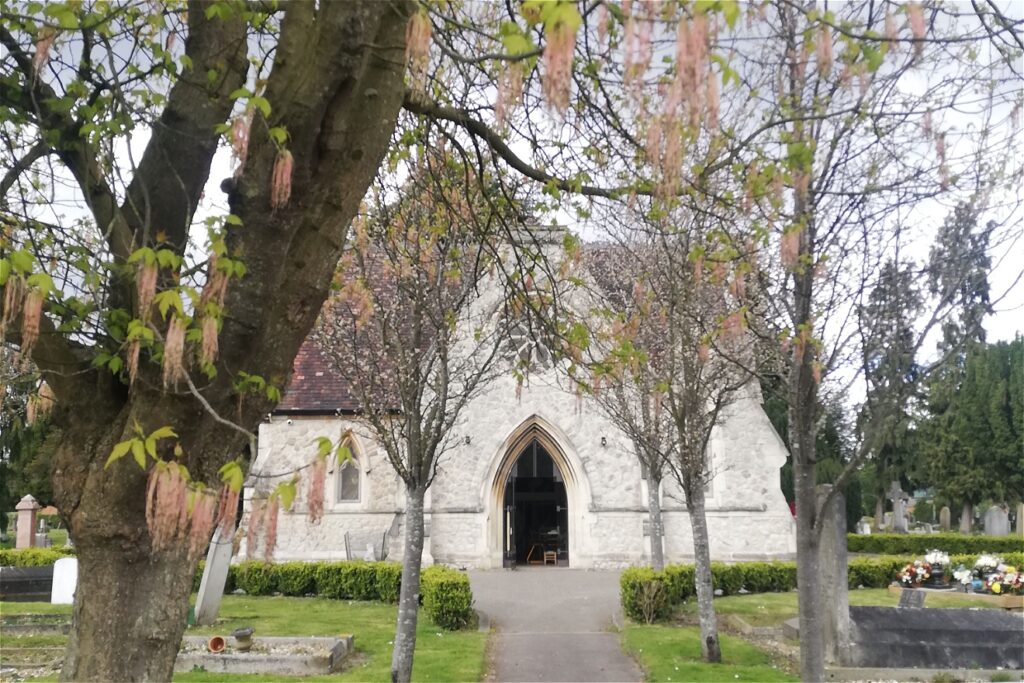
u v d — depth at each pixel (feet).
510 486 79.71
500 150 19.81
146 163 15.53
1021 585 61.05
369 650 43.96
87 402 13.44
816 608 22.25
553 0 9.48
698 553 42.06
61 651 41.47
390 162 26.84
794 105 19.58
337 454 10.78
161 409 11.88
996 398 130.82
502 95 13.35
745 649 43.80
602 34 11.98
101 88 17.72
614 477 76.69
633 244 44.14
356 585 63.26
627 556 75.46
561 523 81.61
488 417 77.15
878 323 21.79
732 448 77.56
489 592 63.46
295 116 12.34
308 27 12.62
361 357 34.73
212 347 10.53
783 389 25.02
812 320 22.39
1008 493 130.82
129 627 11.87
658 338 41.37
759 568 67.87
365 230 31.55
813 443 22.62
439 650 43.47
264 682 35.91
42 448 87.81
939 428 135.44
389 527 75.05
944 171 19.72
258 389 12.42
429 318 32.83
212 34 16.02
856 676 39.04
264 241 12.38
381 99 13.07
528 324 27.94
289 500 10.03
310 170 12.60
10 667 39.24
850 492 137.90
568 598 60.95
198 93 15.81
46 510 161.07
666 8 11.48
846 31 15.74
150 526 9.83
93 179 16.48
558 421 77.00
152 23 17.84
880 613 41.83
